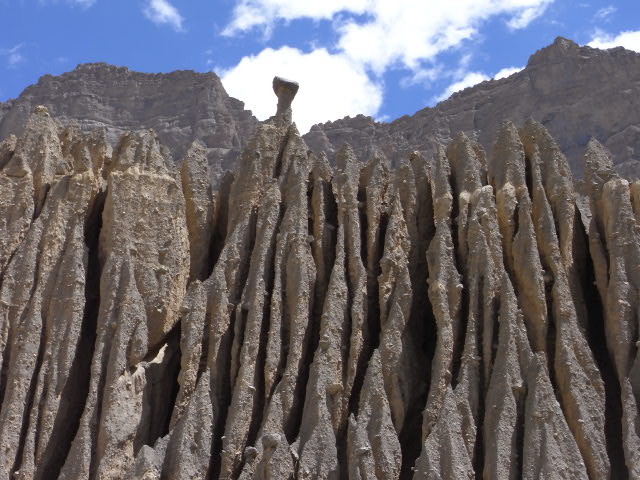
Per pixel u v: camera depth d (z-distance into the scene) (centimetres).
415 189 2134
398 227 2034
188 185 2270
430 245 1978
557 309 1864
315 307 2000
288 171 2239
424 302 2064
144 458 1728
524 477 1653
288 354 1903
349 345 1909
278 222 2114
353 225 2044
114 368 1884
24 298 1991
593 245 1986
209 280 2011
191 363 1917
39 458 1836
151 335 2028
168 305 2067
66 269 2011
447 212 2059
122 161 2173
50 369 1911
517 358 1786
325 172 2192
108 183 2142
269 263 2045
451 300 1903
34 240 2044
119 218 2091
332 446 1748
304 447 1747
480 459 1733
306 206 2105
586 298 2009
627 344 1827
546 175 2073
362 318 1930
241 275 2091
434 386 1805
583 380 1775
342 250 2006
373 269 2033
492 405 1741
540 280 1895
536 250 1923
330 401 1831
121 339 1912
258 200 2223
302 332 1922
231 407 1842
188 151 2317
